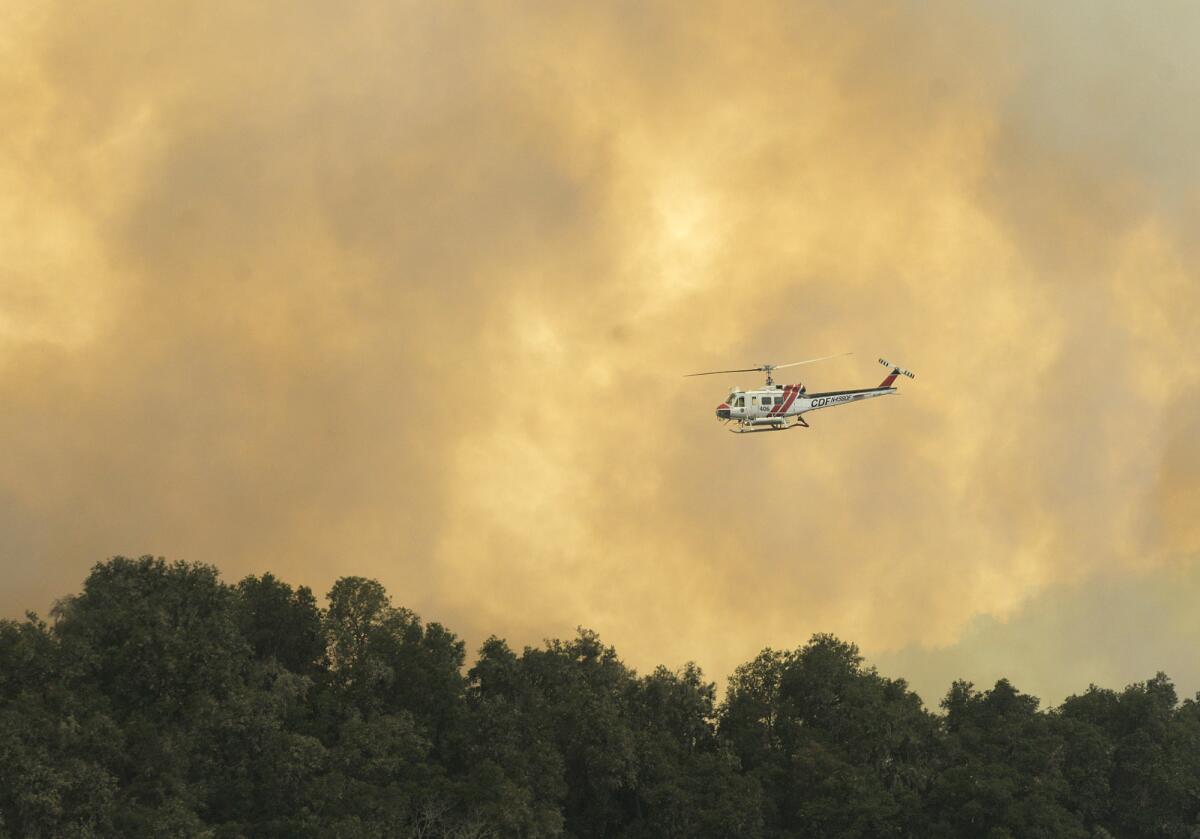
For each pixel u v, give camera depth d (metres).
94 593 168.75
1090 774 180.12
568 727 173.25
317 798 150.00
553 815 156.50
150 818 137.62
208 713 153.88
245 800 153.38
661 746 177.62
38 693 149.00
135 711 153.88
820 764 175.88
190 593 169.00
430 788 157.50
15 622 157.88
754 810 168.38
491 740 167.62
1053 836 165.50
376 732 159.75
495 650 186.50
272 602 185.25
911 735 182.75
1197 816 177.50
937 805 174.62
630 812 179.38
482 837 152.75
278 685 166.75
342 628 179.75
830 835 170.50
